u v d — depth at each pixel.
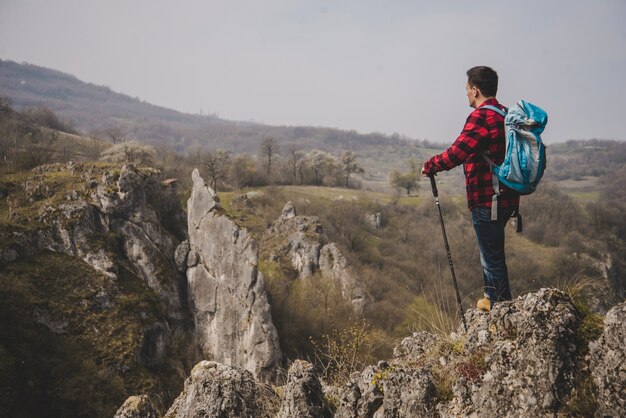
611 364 3.27
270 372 45.50
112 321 43.81
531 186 4.24
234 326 47.84
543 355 3.54
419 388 4.11
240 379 5.41
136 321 44.75
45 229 47.38
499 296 4.57
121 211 50.69
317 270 63.22
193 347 48.50
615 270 60.16
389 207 98.25
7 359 36.53
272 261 64.19
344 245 75.50
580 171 120.69
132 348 42.38
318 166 127.81
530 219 70.81
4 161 72.31
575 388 3.40
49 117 139.12
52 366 38.59
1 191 52.09
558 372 3.46
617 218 75.75
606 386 3.25
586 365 3.46
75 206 49.09
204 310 49.56
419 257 78.56
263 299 47.28
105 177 52.56
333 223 84.38
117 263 48.06
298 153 128.62
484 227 4.58
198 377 5.54
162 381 43.78
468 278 47.44
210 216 50.41
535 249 59.81
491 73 4.60
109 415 37.56
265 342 46.06
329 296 58.03
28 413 35.03
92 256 47.16
